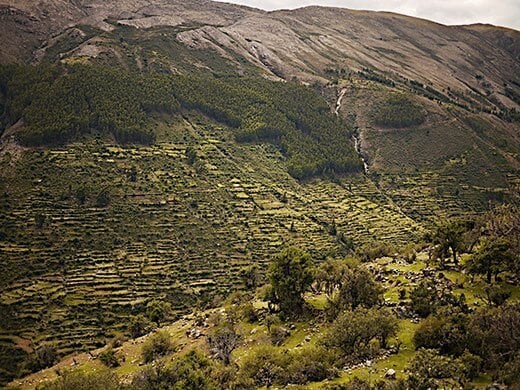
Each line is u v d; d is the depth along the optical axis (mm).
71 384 54250
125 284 118188
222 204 165500
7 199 137125
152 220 144625
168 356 71750
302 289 77125
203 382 50375
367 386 42844
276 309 81875
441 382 41250
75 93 189375
